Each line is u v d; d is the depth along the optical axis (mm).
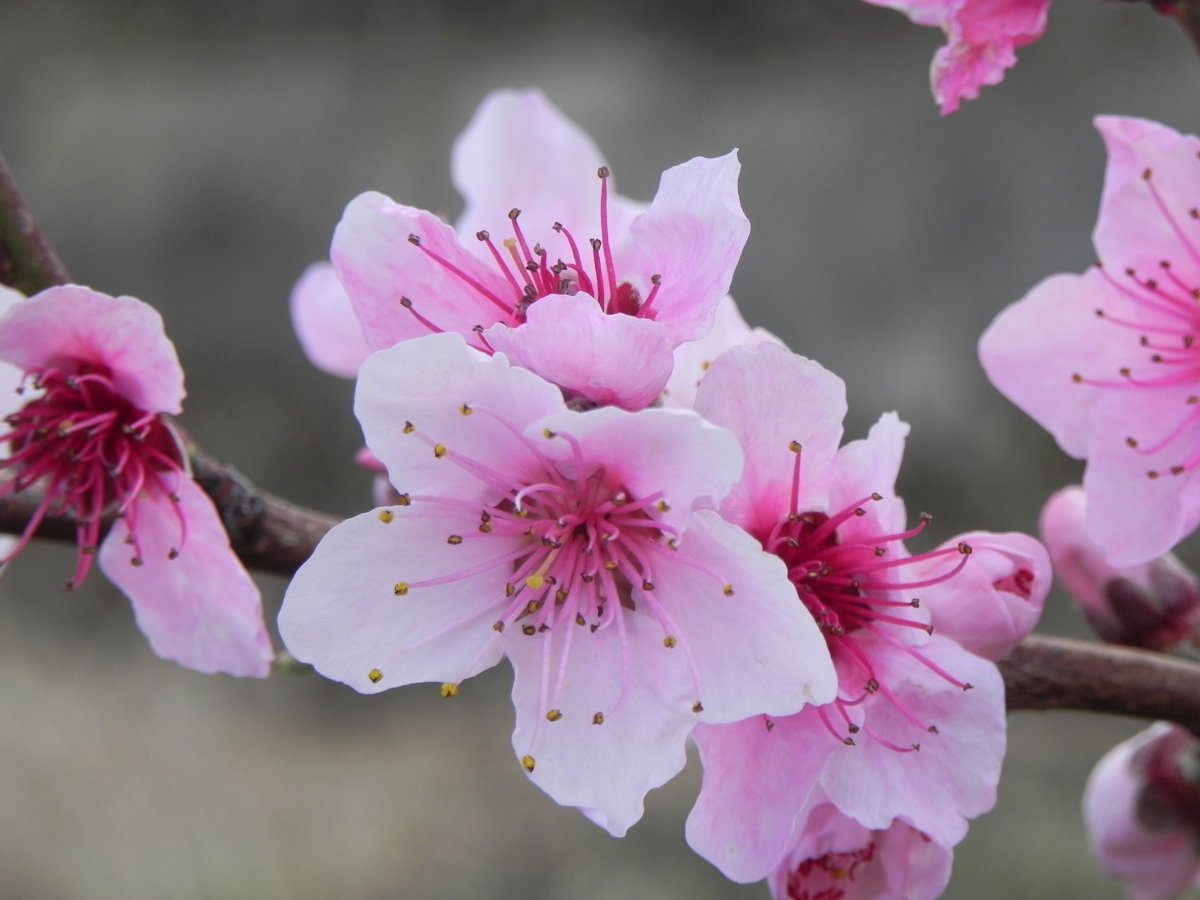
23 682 1067
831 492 253
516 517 252
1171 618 287
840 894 261
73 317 264
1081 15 1155
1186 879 317
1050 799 941
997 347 285
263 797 998
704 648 248
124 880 920
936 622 254
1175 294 284
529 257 261
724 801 250
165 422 272
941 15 277
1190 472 279
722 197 250
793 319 1156
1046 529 293
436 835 978
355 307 256
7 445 276
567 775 248
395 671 248
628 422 242
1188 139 280
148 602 272
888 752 252
